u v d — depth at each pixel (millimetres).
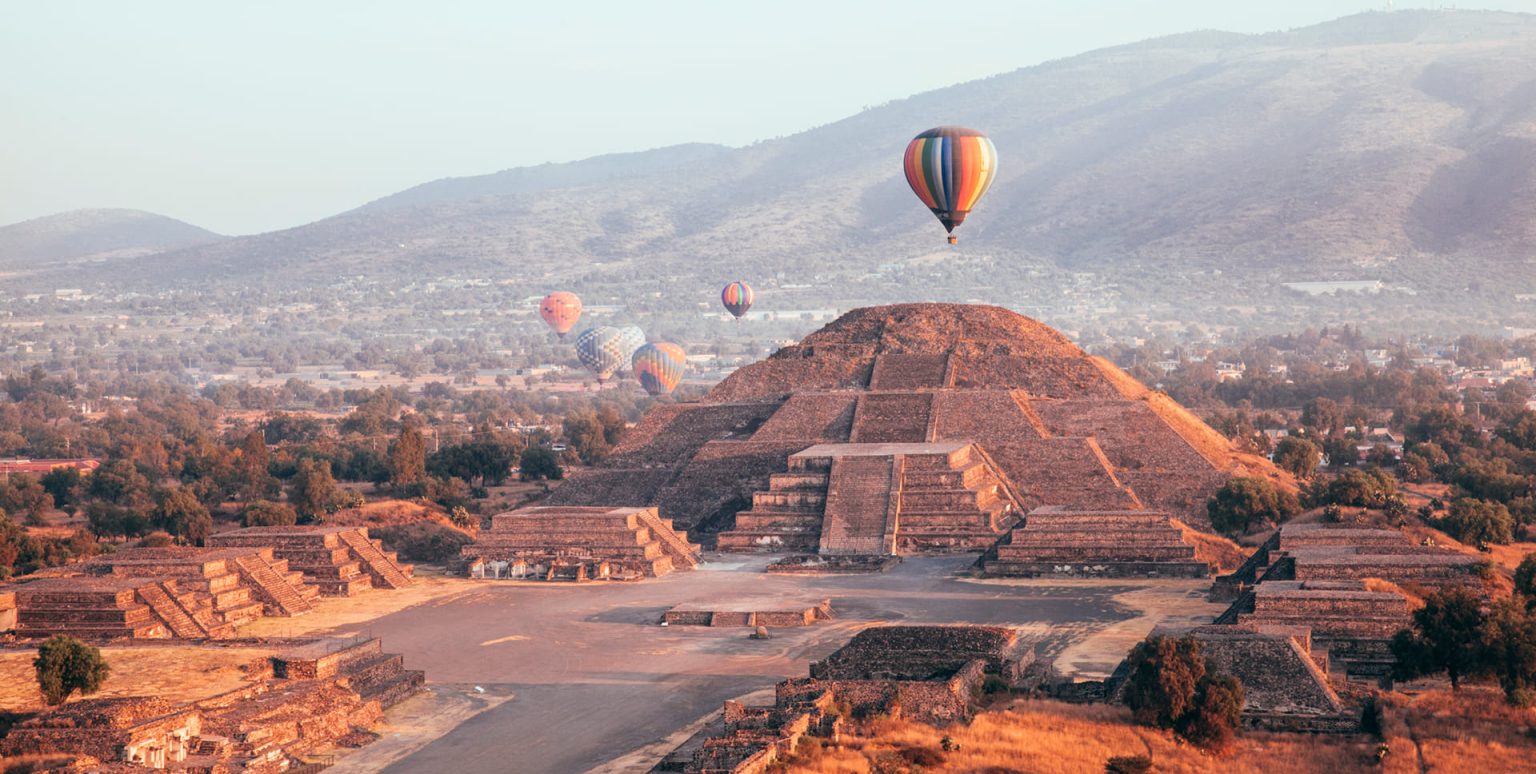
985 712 188250
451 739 188000
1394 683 198250
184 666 198500
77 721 168250
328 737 186125
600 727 191625
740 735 175125
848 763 167875
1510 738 174000
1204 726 176125
